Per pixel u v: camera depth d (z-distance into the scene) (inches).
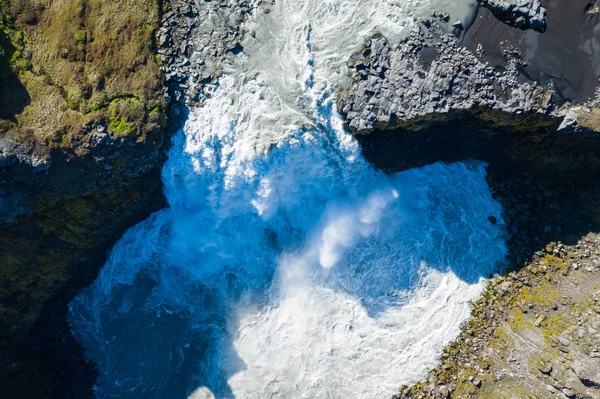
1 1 679.7
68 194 725.3
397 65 727.7
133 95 713.6
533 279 804.0
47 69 697.0
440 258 826.2
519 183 812.6
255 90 745.0
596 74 727.1
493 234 822.5
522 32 729.0
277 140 741.3
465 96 719.7
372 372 818.8
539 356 777.6
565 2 732.0
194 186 778.8
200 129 740.0
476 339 807.1
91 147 697.6
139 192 768.9
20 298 794.2
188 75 737.6
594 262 781.9
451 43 729.6
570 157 778.8
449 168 822.5
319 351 826.2
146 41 719.7
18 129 685.3
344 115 738.2
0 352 804.0
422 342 816.9
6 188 687.1
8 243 741.9
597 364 746.2
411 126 743.1
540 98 724.0
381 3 745.0
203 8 747.4
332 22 750.5
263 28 751.7
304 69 741.9
